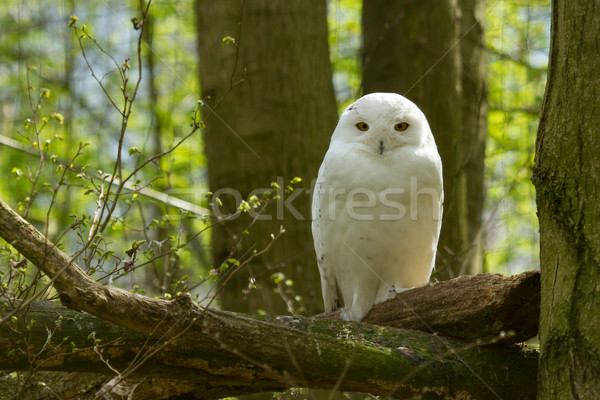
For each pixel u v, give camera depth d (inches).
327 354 192.9
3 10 741.3
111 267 313.9
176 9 719.7
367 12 445.4
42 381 208.2
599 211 170.1
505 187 578.6
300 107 367.6
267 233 354.3
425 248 271.6
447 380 200.2
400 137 265.9
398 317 231.0
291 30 370.6
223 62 370.9
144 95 706.2
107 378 209.0
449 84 408.5
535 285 201.0
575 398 161.8
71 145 591.8
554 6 189.8
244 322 189.0
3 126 649.6
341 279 280.4
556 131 181.3
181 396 212.1
